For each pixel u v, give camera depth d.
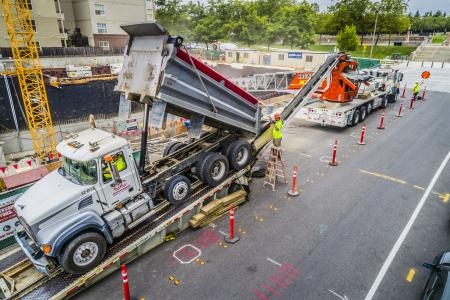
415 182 10.77
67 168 6.70
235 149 9.04
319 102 17.89
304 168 12.02
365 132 16.47
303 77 22.84
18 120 18.81
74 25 43.69
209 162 8.34
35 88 18.80
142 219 7.08
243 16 53.03
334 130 16.94
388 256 7.19
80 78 28.31
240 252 7.38
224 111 8.52
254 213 8.97
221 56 50.34
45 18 36.59
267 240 7.79
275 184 10.72
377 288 6.30
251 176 10.80
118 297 6.17
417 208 9.14
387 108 21.70
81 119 20.95
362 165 12.23
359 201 9.56
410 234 7.95
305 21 50.72
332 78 16.53
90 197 6.23
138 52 7.05
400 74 23.34
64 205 5.88
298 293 6.21
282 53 43.75
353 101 17.89
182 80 7.05
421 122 18.09
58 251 5.73
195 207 8.25
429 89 28.45
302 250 7.42
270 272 6.75
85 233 6.09
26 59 19.36
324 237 7.88
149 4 48.72
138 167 7.52
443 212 8.91
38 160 15.87
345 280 6.52
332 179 11.05
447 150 13.70
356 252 7.33
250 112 9.50
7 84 17.94
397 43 62.53
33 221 5.59
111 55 38.72
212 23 52.69
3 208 7.57
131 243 6.79
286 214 8.91
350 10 56.94
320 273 6.71
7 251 7.79
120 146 6.62
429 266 5.99
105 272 6.57
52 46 37.97
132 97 7.39
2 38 31.19
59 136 19.55
